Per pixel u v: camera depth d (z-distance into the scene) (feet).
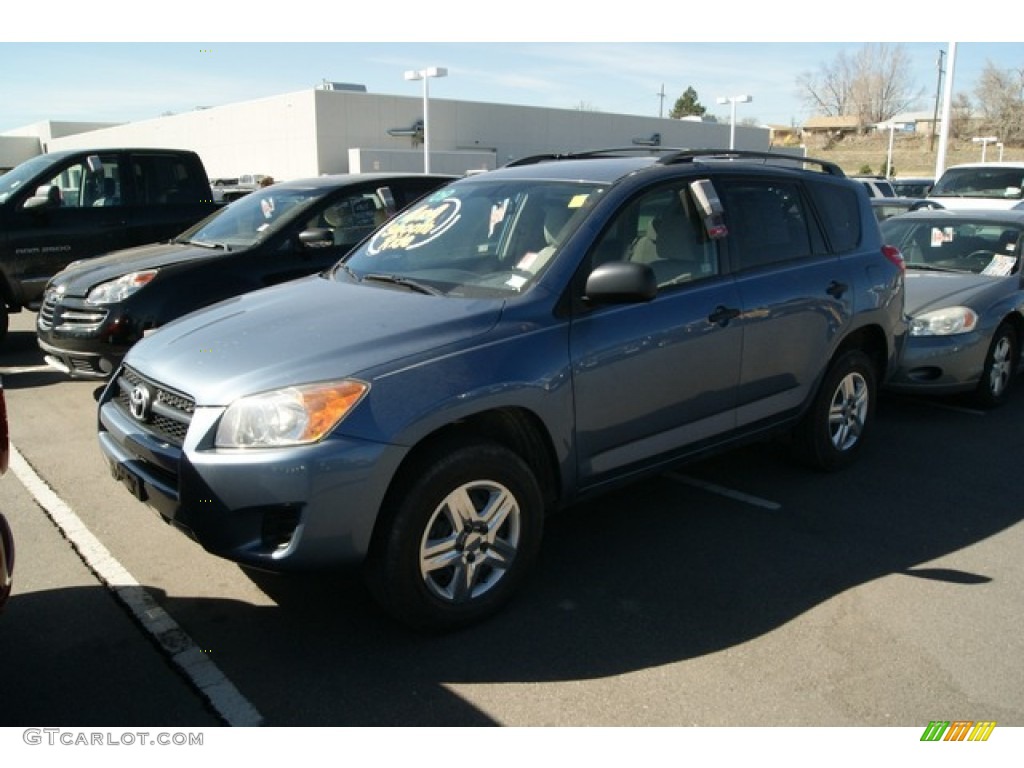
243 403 10.00
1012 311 22.13
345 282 13.79
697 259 13.88
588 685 10.16
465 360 10.77
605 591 12.41
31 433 19.57
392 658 10.65
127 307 20.03
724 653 10.84
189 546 13.69
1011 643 11.10
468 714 9.63
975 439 19.81
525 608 11.91
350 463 9.78
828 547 13.94
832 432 17.01
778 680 10.28
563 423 11.66
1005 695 10.02
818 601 12.17
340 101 116.78
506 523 11.49
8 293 28.78
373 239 15.34
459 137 129.49
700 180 14.23
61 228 29.01
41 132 192.85
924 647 10.99
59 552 13.47
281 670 10.40
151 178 31.22
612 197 12.95
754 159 16.38
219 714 9.59
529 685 10.14
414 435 10.18
